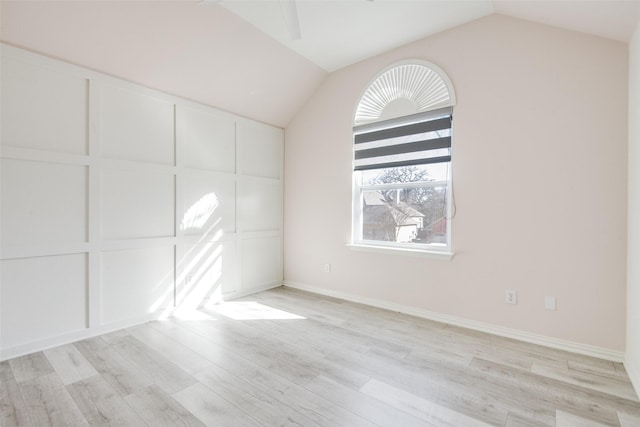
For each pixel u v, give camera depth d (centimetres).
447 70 296
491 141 272
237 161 379
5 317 220
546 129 248
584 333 236
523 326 259
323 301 367
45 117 235
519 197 260
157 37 260
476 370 212
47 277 238
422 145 313
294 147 429
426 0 256
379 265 345
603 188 227
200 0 244
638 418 164
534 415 166
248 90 354
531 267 256
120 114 276
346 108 371
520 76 258
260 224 411
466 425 158
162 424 157
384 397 181
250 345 248
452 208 294
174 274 318
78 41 237
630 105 212
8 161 220
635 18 188
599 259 230
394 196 340
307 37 308
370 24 288
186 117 327
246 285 394
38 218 232
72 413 165
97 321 264
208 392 184
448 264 297
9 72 219
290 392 185
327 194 392
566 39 239
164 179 308
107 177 268
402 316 317
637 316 192
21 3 205
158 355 230
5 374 201
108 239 269
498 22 269
